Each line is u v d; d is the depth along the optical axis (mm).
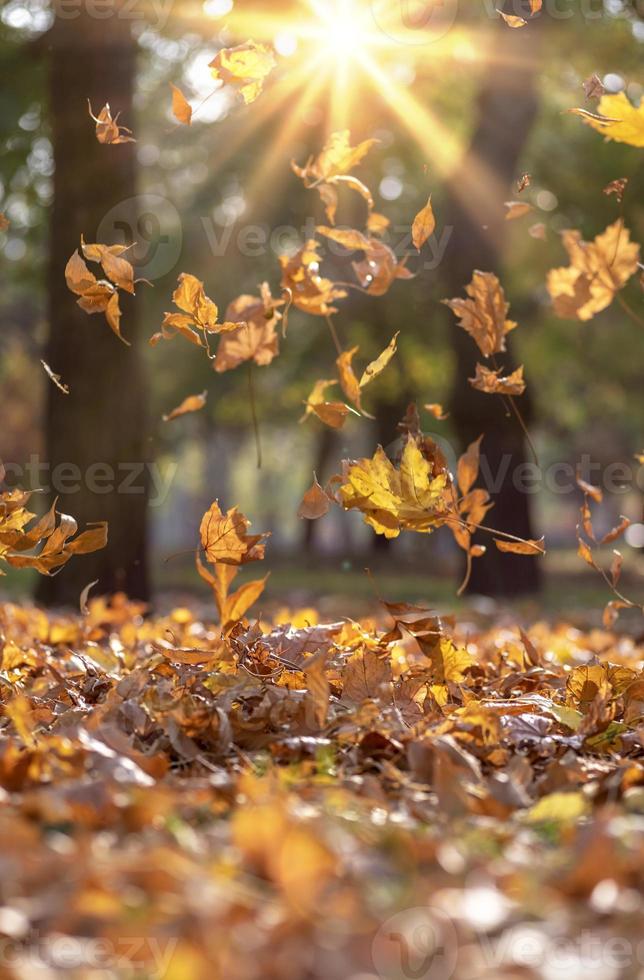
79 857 1668
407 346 21641
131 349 8555
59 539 3277
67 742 2348
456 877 1695
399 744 2602
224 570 3227
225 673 3098
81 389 8438
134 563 8508
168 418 3422
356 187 3396
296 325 22422
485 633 5824
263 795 2082
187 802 2088
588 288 3506
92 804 1964
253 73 3135
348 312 20672
